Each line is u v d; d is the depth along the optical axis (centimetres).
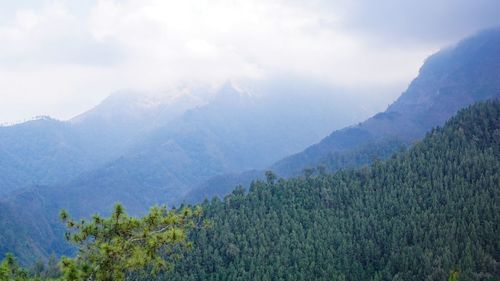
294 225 15588
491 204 14688
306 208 17262
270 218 16425
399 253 13575
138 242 2833
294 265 13588
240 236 15075
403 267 13112
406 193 16538
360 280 13412
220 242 15012
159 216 2898
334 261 13712
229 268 13775
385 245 14350
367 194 17262
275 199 17800
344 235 14900
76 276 2570
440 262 12538
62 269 2623
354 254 14262
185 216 3041
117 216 2802
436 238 13950
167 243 2864
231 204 17938
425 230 14412
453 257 12700
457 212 14712
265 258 14175
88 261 2711
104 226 2822
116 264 2733
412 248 13550
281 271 13362
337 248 14538
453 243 13188
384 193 16925
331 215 16350
